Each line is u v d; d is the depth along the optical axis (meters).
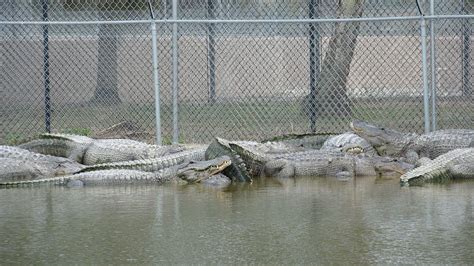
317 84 24.62
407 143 21.94
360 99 25.64
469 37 24.73
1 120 25.52
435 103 22.73
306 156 20.67
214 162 19.56
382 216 14.91
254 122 24.94
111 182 19.36
